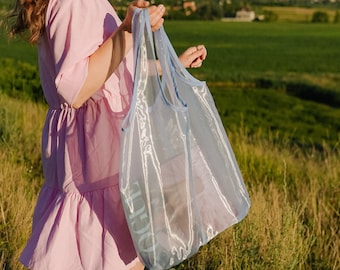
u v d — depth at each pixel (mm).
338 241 5336
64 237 2912
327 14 49031
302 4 49312
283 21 49188
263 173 8664
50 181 3066
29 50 32781
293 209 5496
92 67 2818
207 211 3062
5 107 10172
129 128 2807
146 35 2850
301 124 28203
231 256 4648
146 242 2854
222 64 36094
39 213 3078
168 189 2875
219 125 3135
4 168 6871
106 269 2859
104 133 2941
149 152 2850
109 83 2984
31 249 2943
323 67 35281
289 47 40688
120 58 2861
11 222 5137
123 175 2797
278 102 31047
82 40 2842
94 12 2906
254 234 4691
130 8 2852
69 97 2822
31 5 2945
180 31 45062
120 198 2932
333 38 43562
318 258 5211
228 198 3109
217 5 48469
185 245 2904
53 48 2871
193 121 3072
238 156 9078
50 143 3033
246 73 34031
